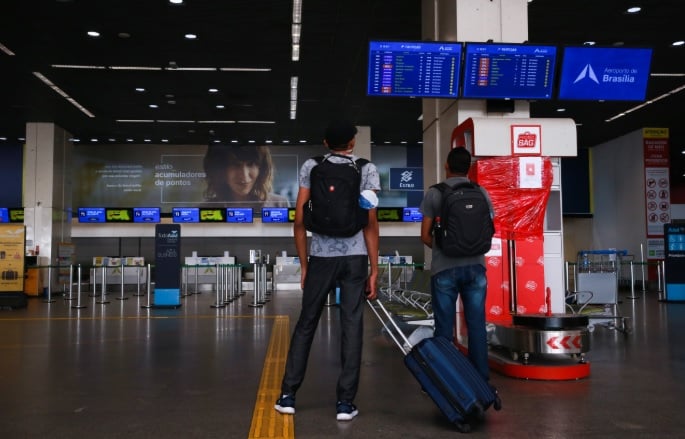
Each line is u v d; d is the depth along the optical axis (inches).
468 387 124.2
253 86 587.5
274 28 440.1
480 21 259.9
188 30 442.0
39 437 122.6
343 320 136.9
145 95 616.7
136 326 355.6
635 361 213.3
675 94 604.7
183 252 927.7
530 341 183.9
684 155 975.0
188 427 129.0
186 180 888.3
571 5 400.8
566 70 259.1
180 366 211.2
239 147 895.1
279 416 137.6
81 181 881.5
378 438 119.5
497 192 217.3
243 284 855.7
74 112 686.5
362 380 181.5
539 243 219.0
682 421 131.0
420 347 130.0
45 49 478.9
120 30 441.1
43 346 266.5
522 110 260.1
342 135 138.7
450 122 266.1
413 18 423.2
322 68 533.6
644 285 734.5
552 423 130.0
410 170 912.9
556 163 229.0
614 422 130.5
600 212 896.3
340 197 131.8
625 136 821.9
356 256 136.6
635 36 459.2
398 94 257.6
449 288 156.9
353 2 395.2
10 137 821.2
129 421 134.9
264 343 272.4
